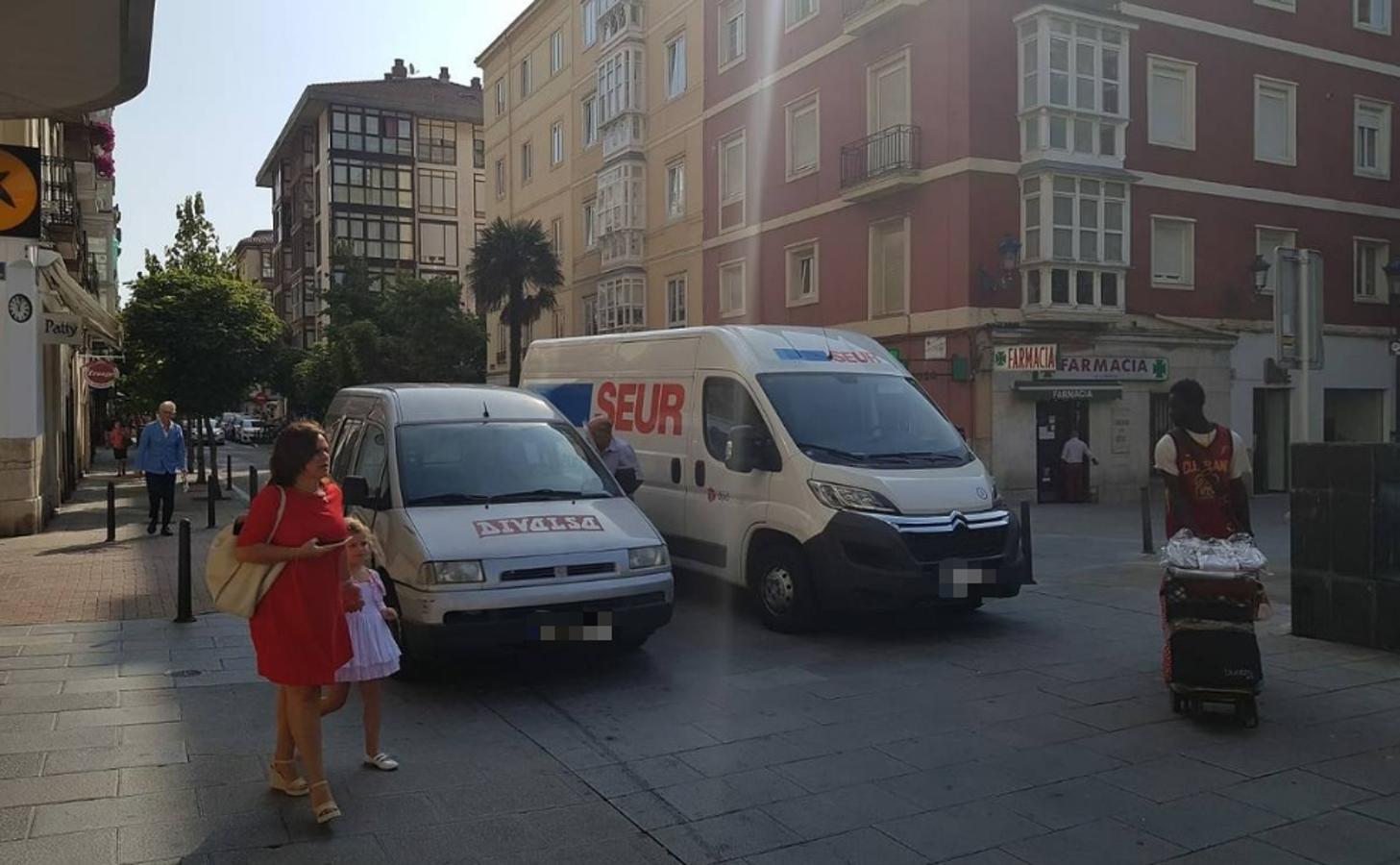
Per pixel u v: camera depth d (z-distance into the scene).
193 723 5.97
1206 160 22.91
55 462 18.45
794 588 8.23
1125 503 21.05
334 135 59.88
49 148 19.09
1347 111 25.23
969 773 5.26
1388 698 6.46
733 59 27.06
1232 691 5.86
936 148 20.58
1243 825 4.61
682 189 29.62
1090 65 20.66
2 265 12.84
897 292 21.83
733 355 9.28
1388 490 7.49
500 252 33.12
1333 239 24.97
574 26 36.12
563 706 6.41
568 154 36.94
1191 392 6.22
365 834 4.49
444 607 6.43
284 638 4.44
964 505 8.14
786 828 4.60
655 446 10.12
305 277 65.88
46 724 5.93
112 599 9.73
